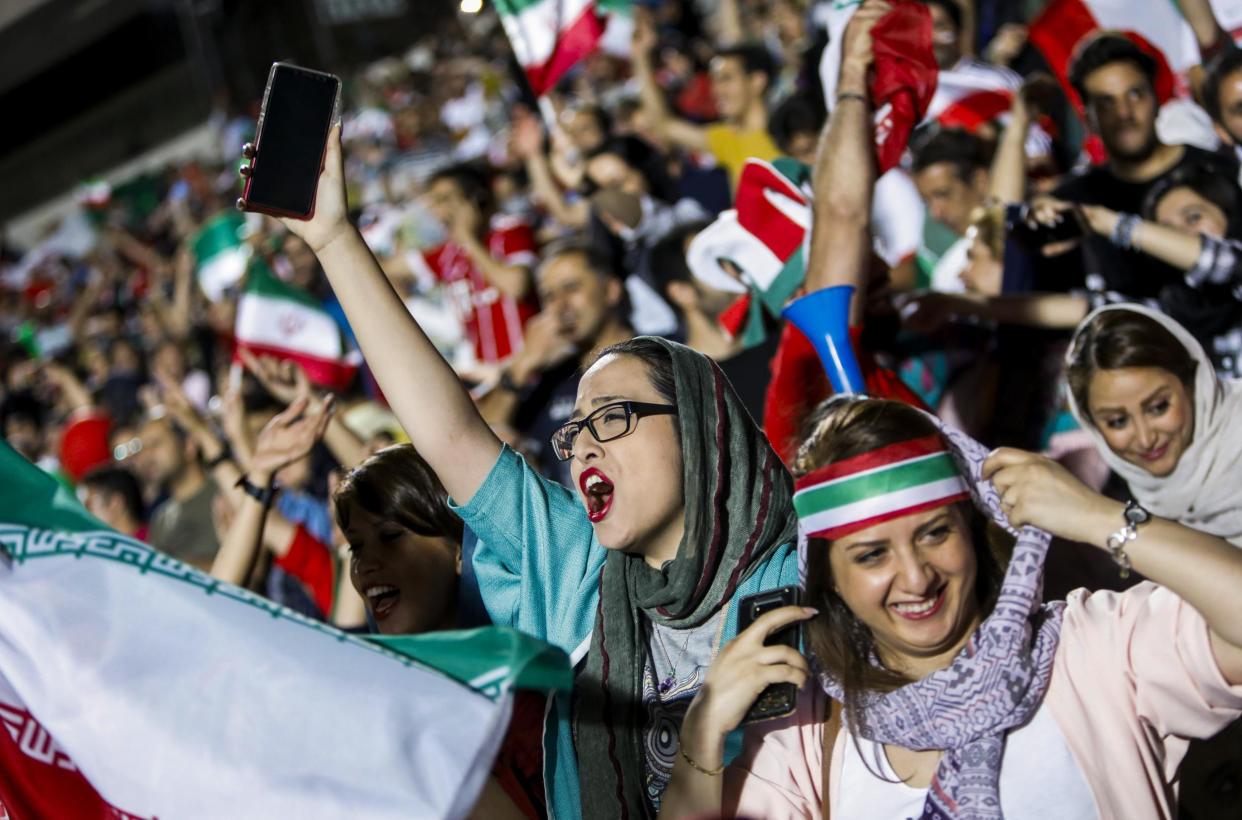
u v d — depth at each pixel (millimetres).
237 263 7117
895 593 1686
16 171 23750
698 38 9352
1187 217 3160
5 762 1639
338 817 1528
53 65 22328
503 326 5543
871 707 1738
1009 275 3393
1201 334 3139
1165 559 1567
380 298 2072
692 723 1712
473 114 11539
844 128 2523
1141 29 3535
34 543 1646
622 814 1853
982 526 1790
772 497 1893
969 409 3193
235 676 1589
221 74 17156
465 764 1540
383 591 2273
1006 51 4324
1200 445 2434
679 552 1849
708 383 1891
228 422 3840
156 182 16078
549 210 6234
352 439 3533
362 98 14844
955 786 1683
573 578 2076
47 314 13773
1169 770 1723
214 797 1560
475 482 2115
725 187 5457
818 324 2314
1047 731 1697
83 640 1616
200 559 4609
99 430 6434
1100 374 2465
